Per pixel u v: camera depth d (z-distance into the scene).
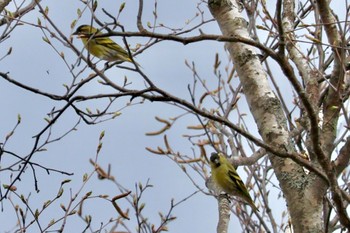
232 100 9.24
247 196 9.09
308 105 5.16
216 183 9.09
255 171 9.24
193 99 5.96
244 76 6.62
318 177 5.90
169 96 5.21
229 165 9.06
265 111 6.38
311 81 6.57
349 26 7.00
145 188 7.82
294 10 7.69
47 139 7.69
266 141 6.27
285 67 5.18
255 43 5.20
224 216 7.92
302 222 5.80
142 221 7.73
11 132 7.59
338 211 5.22
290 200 5.92
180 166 8.80
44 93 5.66
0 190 6.90
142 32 5.20
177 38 5.21
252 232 8.84
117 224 7.62
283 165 6.05
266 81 6.56
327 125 6.04
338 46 6.18
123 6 7.39
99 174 7.84
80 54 6.49
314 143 5.20
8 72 5.80
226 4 7.07
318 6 6.30
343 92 6.16
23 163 7.11
